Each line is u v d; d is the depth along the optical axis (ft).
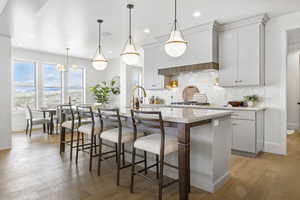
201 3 9.46
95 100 24.71
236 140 11.16
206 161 6.99
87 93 24.04
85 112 9.83
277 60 11.42
